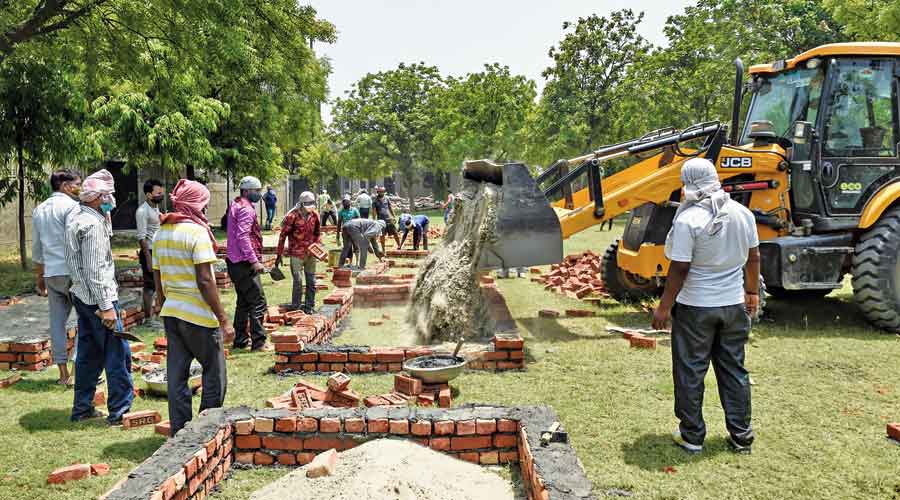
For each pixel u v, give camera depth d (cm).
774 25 2673
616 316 884
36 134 1270
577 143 3312
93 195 469
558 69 3359
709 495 358
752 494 359
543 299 1035
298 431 392
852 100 793
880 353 652
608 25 3300
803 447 423
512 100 4119
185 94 1667
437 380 527
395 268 1460
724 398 420
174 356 432
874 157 786
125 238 2117
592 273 1188
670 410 495
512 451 391
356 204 1836
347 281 1027
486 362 611
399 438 390
